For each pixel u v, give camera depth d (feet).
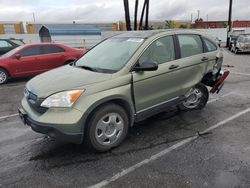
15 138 14.97
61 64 34.32
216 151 12.92
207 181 10.53
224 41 126.72
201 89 18.57
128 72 13.16
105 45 16.29
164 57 15.10
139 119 14.26
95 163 12.01
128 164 11.89
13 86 30.17
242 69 39.42
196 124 16.40
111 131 12.93
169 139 14.35
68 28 96.43
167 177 10.85
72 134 11.49
